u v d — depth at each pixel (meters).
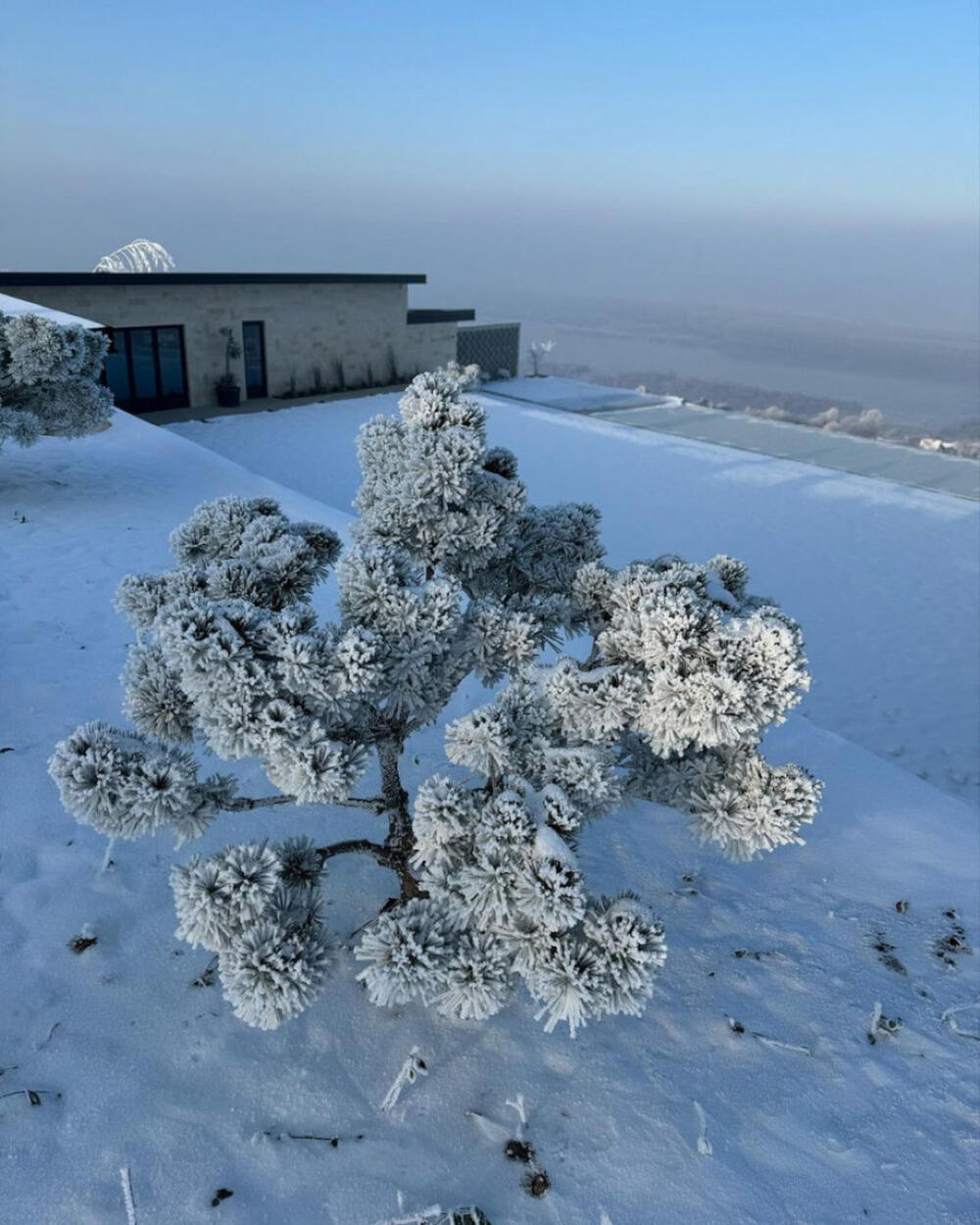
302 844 3.33
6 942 3.63
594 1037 3.59
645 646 2.96
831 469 21.08
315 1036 3.39
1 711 5.50
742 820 3.12
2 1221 2.55
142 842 4.38
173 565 8.70
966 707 9.95
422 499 3.14
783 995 3.97
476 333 33.00
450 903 2.72
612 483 18.83
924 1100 3.47
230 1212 2.68
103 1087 3.04
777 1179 3.04
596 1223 2.79
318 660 2.63
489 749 2.82
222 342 25.00
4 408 9.83
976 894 4.96
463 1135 3.07
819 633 11.81
